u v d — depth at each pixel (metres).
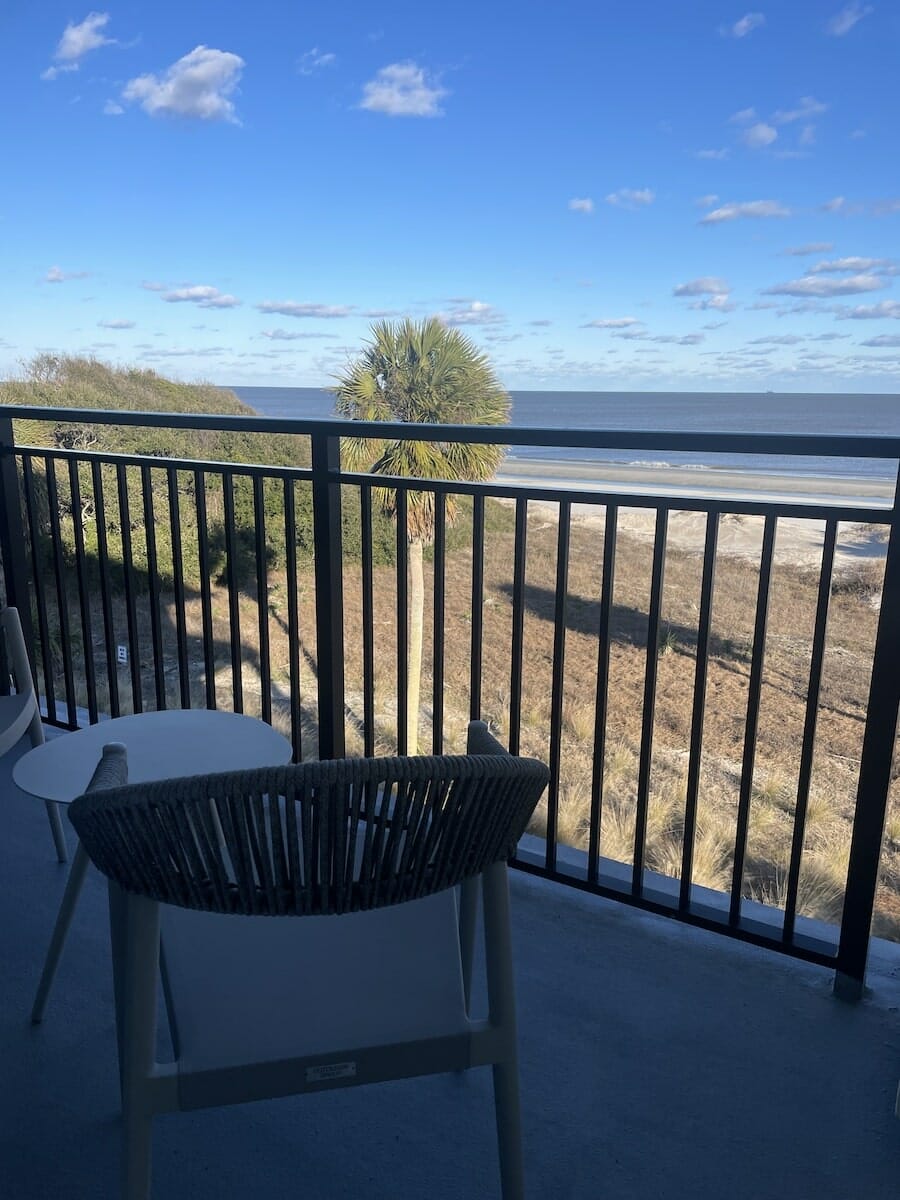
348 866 0.93
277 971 1.15
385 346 10.77
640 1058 1.58
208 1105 1.03
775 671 13.62
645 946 1.88
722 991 1.75
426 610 16.69
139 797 0.84
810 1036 1.63
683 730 11.59
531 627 16.03
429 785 0.90
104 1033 1.62
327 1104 1.48
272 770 0.84
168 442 16.09
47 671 3.01
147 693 12.17
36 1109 1.46
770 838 8.25
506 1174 1.13
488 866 1.05
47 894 2.06
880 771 1.59
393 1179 1.34
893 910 6.83
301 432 2.15
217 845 0.91
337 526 2.20
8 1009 1.69
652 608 1.83
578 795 7.93
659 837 7.87
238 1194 1.31
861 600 16.39
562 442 1.74
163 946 1.18
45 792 1.54
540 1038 1.62
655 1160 1.37
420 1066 1.08
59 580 2.86
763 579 1.67
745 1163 1.37
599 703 1.93
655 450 1.65
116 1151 1.38
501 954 1.08
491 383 10.95
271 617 15.10
